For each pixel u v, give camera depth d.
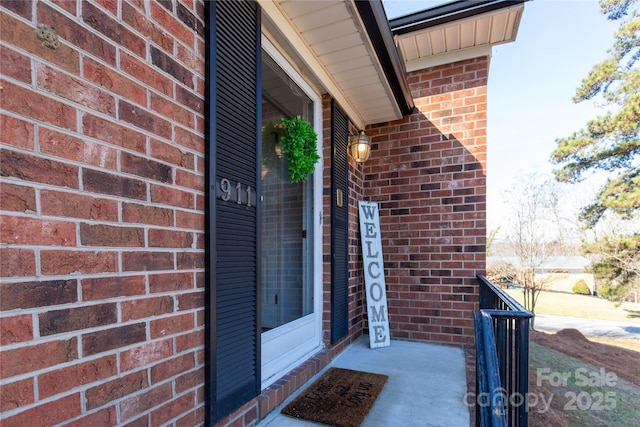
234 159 1.51
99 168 0.92
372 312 3.28
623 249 6.97
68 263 0.84
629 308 7.02
